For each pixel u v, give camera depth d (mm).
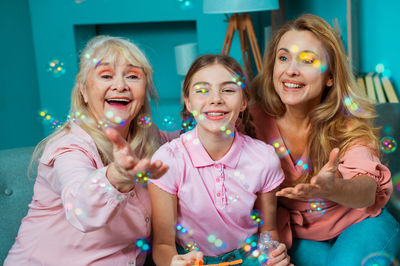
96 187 945
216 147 1303
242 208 1311
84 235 1201
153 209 1301
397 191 1571
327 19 2943
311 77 1364
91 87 1264
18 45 3637
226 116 1253
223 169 1304
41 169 1220
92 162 1199
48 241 1216
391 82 2297
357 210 1430
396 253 1371
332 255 1344
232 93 1251
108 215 968
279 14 3348
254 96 1579
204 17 3602
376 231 1362
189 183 1300
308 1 3281
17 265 1231
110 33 4145
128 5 3662
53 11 3727
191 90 1283
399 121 1646
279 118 1508
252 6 2768
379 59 2393
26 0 3730
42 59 3797
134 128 1390
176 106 3736
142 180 924
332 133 1436
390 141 1513
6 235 1433
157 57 4172
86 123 1269
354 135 1397
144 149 1416
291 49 1365
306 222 1496
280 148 1479
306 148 1484
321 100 1513
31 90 3777
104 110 1274
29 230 1257
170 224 1299
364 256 1292
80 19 3727
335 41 1386
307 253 1456
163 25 4090
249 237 1340
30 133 3736
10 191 1473
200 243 1349
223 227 1313
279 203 1507
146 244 1334
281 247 1228
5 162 1486
